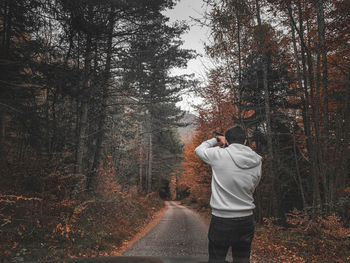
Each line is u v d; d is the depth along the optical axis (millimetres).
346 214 7105
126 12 9961
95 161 11938
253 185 1447
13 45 7805
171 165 43469
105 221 9227
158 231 11172
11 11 7641
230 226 1377
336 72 9023
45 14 8773
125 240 8633
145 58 11156
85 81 9508
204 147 1624
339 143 7730
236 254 1397
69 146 10398
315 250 6406
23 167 7254
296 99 10695
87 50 9930
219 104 12438
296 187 12336
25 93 7617
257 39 10344
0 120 8289
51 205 6664
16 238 5449
